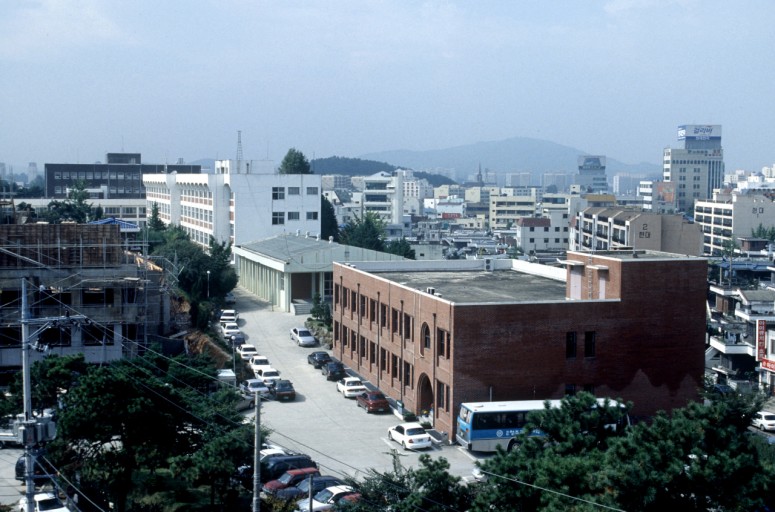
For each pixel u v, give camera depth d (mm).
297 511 42219
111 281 70938
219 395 50031
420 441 56562
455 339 58031
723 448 34031
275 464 48625
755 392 53281
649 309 61156
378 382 75312
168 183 172875
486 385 58625
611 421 38125
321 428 62125
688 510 33344
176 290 97750
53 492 44344
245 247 130250
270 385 71750
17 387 49406
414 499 34719
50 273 70688
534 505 33844
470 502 35875
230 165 151000
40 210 163875
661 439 34156
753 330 91438
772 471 33625
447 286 75875
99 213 162500
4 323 68000
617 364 60781
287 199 143750
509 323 58812
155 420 42094
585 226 196625
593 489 33094
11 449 54750
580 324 59969
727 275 133000
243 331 98250
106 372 42875
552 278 82375
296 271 109125
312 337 92438
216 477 41906
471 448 55062
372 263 88250
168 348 76062
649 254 65938
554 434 38031
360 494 38562
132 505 44094
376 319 76125
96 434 41094
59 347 70125
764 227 199250
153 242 123000
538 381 59406
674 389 61812
